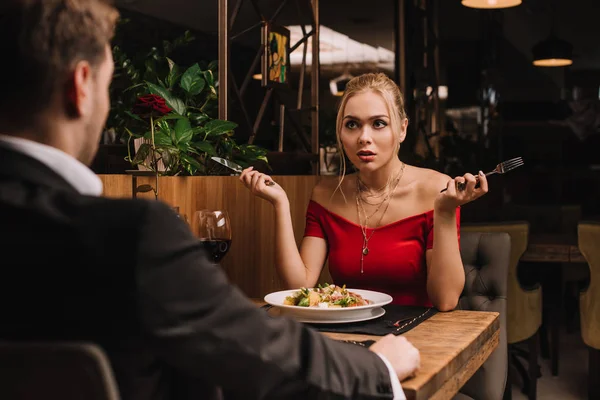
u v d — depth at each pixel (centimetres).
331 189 226
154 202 77
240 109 295
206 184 216
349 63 621
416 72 634
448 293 184
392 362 111
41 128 80
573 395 369
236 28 400
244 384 84
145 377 77
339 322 157
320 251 223
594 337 342
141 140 195
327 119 454
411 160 531
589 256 338
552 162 731
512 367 421
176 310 76
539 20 743
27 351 70
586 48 736
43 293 73
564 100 732
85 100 82
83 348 69
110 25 85
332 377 93
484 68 728
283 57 325
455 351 136
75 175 81
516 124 741
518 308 331
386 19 606
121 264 72
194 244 80
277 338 88
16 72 78
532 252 367
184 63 332
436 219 187
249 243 246
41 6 78
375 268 211
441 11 733
